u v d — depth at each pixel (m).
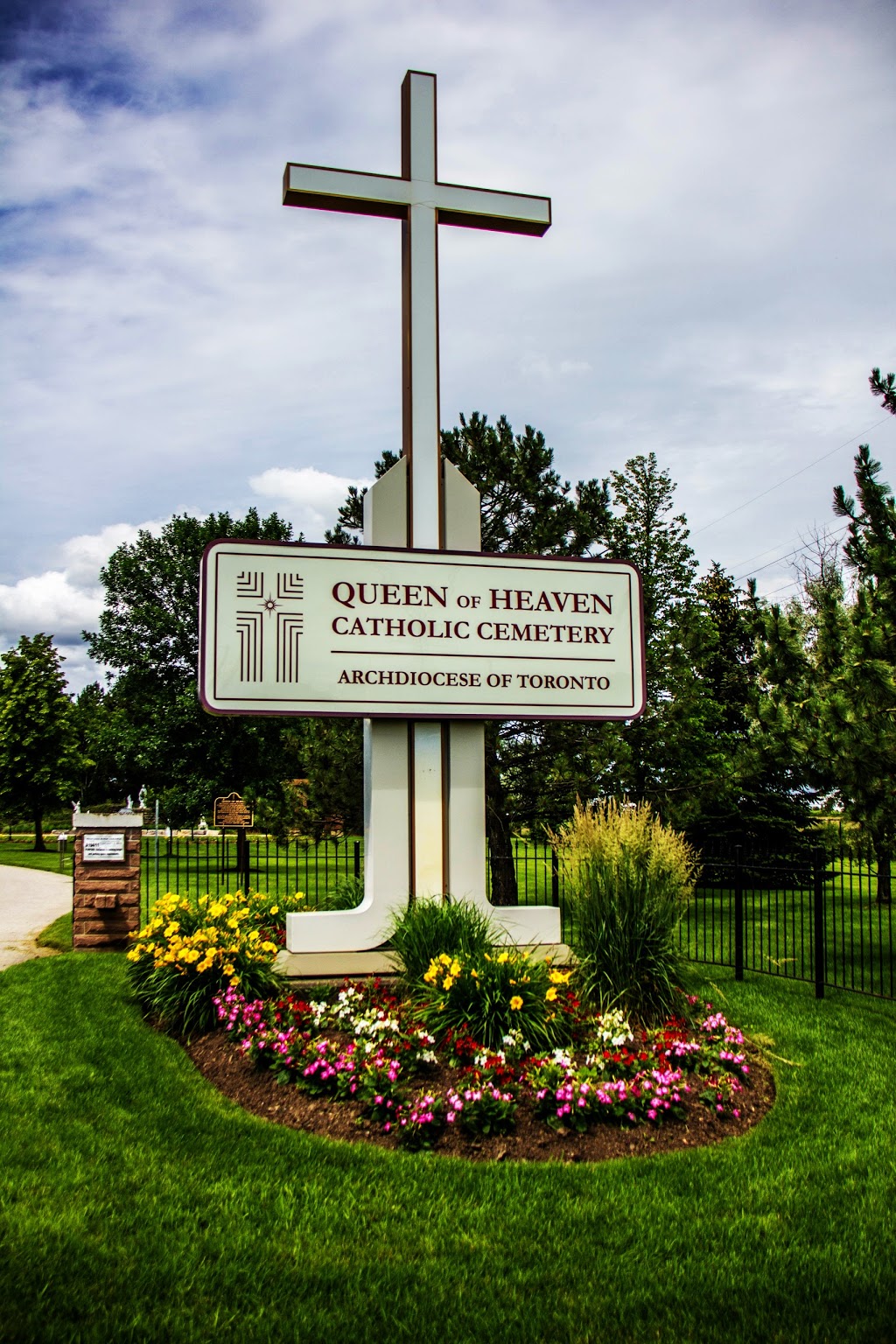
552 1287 3.20
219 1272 3.19
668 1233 3.59
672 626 13.31
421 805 6.82
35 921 11.23
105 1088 4.87
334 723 12.39
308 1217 3.61
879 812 7.98
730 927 12.18
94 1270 3.15
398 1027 5.27
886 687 7.73
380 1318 2.98
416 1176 3.99
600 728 11.59
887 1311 3.08
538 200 7.70
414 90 7.55
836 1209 3.81
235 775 21.22
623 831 6.29
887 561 8.12
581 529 11.92
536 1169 4.11
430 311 7.38
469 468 12.09
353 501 12.69
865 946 10.73
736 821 14.52
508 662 7.03
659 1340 2.90
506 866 11.52
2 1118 4.42
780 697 9.05
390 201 7.39
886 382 8.31
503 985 5.39
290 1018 5.39
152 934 6.66
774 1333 2.95
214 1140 4.29
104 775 33.94
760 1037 6.09
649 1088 4.69
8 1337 2.76
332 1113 4.57
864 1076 5.50
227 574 6.62
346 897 7.99
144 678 21.98
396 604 6.87
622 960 5.93
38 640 33.06
